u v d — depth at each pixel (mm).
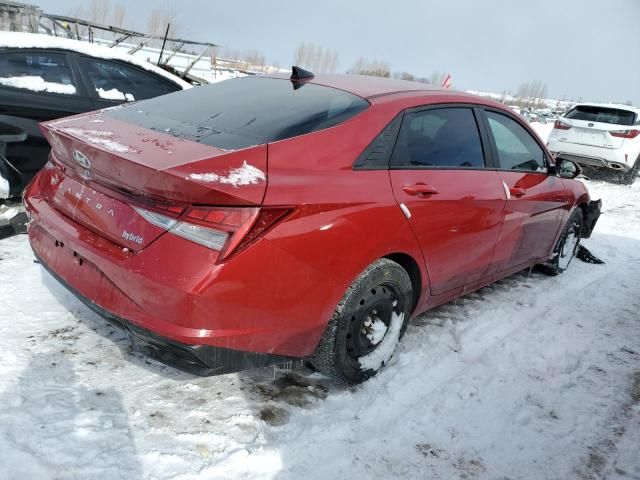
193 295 1913
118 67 4766
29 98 4078
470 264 3215
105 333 2822
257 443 2207
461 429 2480
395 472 2168
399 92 2900
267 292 2066
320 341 2432
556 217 4121
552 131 11117
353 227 2318
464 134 3141
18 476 1866
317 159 2314
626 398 2895
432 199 2730
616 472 2340
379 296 2598
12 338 2662
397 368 2877
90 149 2127
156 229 2014
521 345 3328
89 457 2008
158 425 2229
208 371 2104
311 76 3166
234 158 2088
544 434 2525
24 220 4016
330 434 2318
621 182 10914
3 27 9984
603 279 4734
